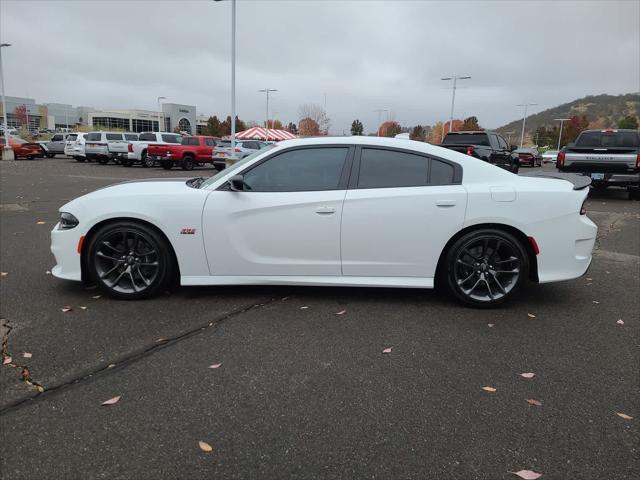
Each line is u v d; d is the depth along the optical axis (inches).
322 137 180.1
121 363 129.3
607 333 154.1
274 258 173.6
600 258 256.4
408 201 167.8
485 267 172.6
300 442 97.6
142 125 3814.0
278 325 156.7
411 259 171.6
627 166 477.4
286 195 170.9
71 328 151.3
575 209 169.0
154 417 105.3
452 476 88.4
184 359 132.2
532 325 160.1
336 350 139.1
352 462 91.9
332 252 171.8
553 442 98.4
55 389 116.0
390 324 159.0
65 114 4323.3
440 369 128.7
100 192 178.9
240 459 92.4
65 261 175.6
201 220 170.4
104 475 87.5
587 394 117.0
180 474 88.1
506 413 108.4
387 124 2706.7
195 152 989.8
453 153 175.8
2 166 1015.6
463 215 167.6
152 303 175.2
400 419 105.8
